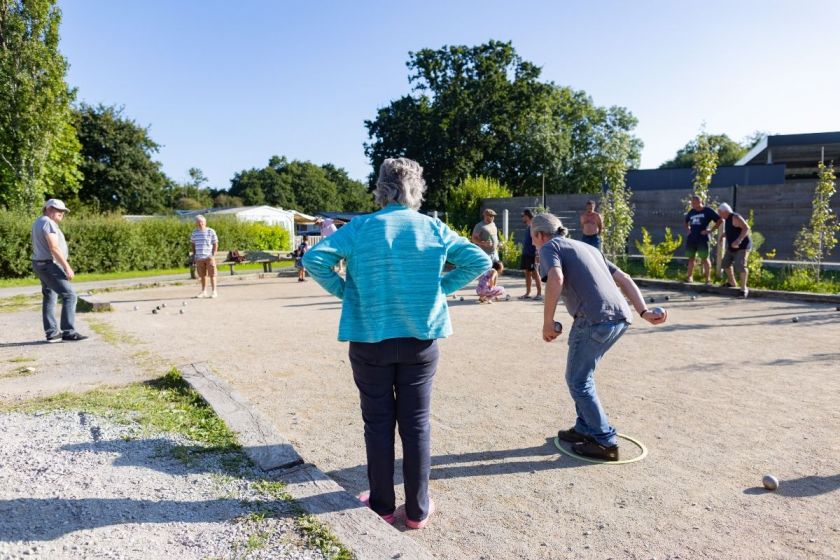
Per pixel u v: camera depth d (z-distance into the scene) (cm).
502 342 720
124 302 1203
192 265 1802
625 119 4972
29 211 2478
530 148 3950
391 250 263
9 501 277
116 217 2355
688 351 640
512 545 265
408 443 278
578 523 284
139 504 277
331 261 261
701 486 320
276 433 373
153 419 404
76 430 381
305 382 541
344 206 11731
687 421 421
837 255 1538
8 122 2461
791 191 1570
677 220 1828
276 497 287
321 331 817
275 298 1263
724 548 258
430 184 4031
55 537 245
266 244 3080
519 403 473
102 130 4678
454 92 4016
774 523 279
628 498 308
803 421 416
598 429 358
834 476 328
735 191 1652
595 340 348
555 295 343
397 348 265
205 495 288
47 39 2505
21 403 449
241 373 575
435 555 257
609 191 1536
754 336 716
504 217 1809
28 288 1617
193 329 841
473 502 308
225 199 9300
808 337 703
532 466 352
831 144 2225
